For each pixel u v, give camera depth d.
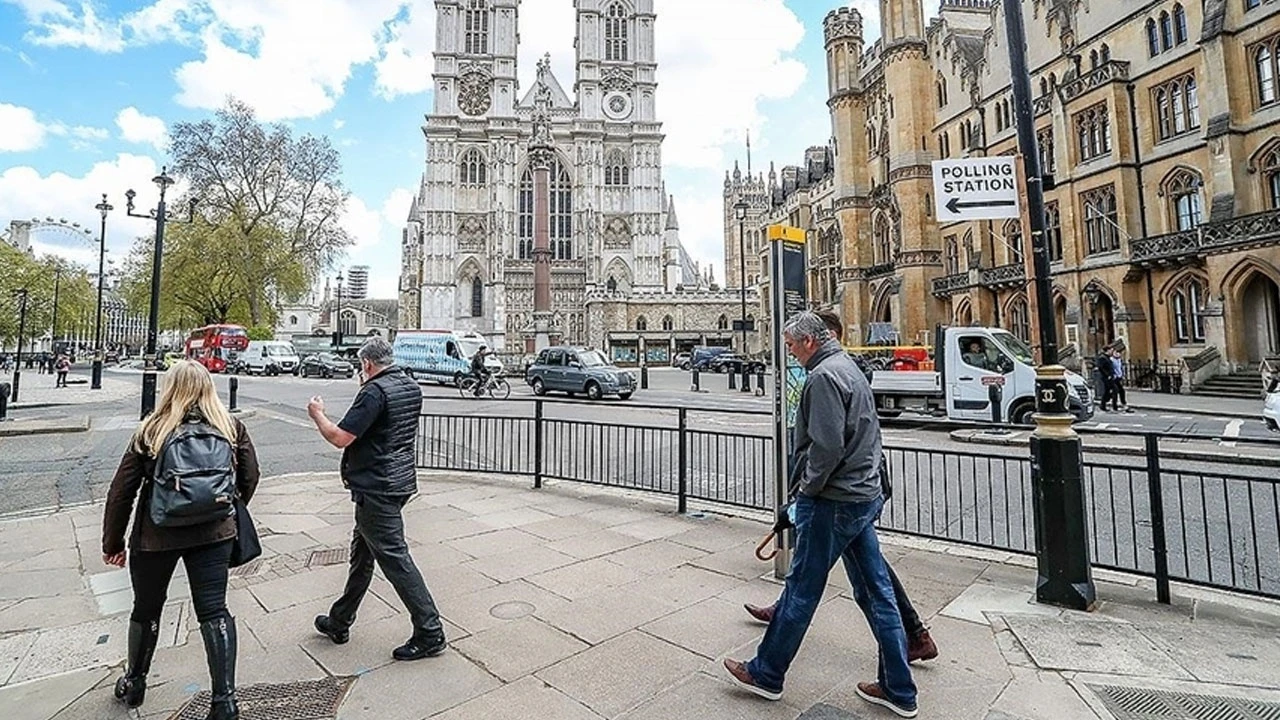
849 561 3.59
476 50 78.50
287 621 4.59
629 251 78.44
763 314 59.62
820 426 3.37
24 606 4.95
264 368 46.62
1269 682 3.61
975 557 6.01
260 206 52.56
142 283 53.97
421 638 3.96
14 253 61.50
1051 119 30.55
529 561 5.89
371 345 4.22
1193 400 21.14
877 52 41.72
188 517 3.11
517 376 46.00
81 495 8.99
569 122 78.88
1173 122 25.75
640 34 80.75
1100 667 3.80
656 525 7.17
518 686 3.64
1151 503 4.95
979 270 33.62
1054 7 31.12
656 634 4.32
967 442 13.86
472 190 77.38
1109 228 27.67
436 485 9.43
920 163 37.41
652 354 65.31
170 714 3.38
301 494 8.88
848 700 3.48
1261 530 7.16
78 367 66.19
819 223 49.66
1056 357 4.89
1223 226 22.42
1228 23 23.25
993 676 3.72
